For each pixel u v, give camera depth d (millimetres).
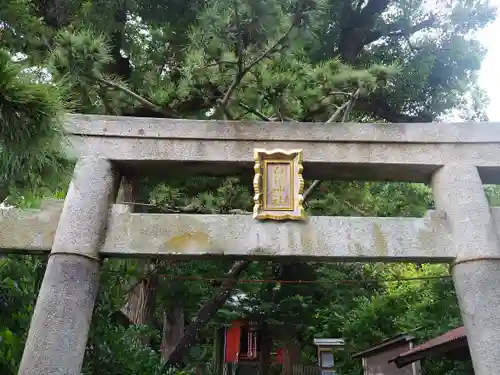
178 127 5551
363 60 13297
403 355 9578
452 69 13023
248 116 7355
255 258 5004
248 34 5906
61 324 4520
